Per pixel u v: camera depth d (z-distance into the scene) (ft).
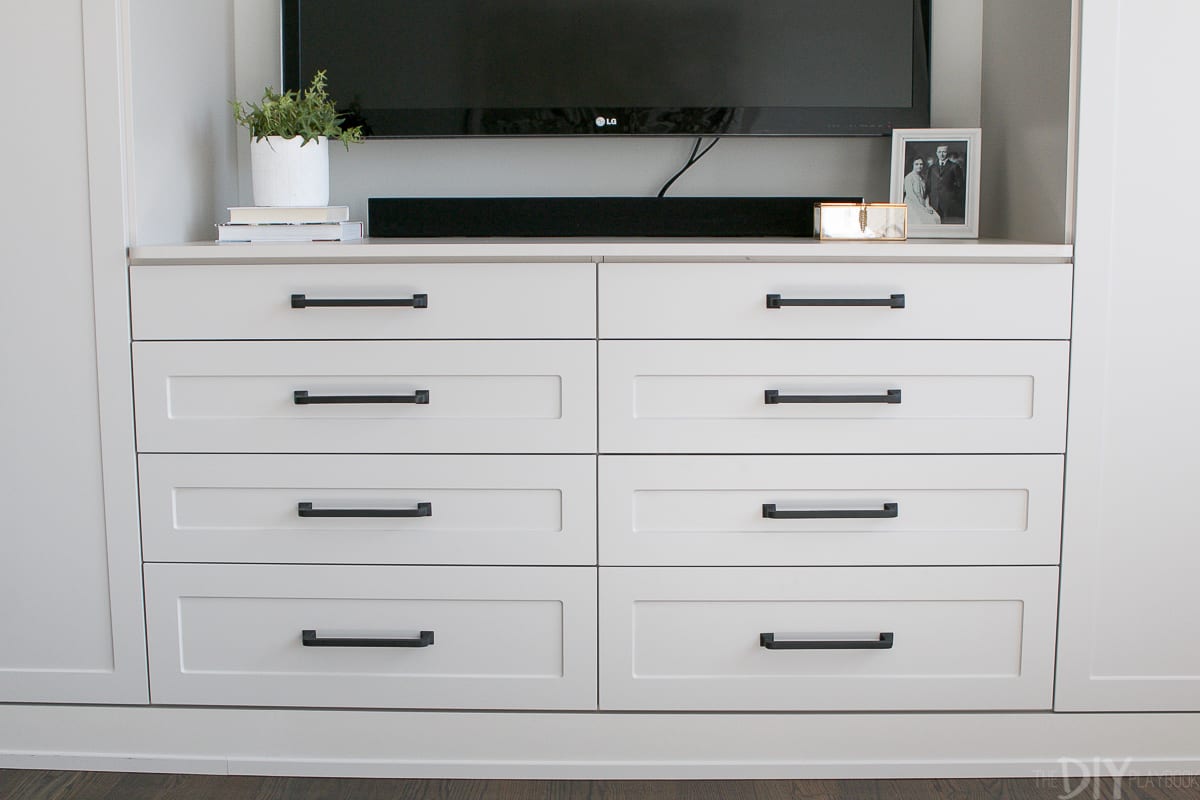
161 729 5.87
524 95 6.72
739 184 7.05
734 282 5.49
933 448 5.59
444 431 5.61
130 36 5.51
